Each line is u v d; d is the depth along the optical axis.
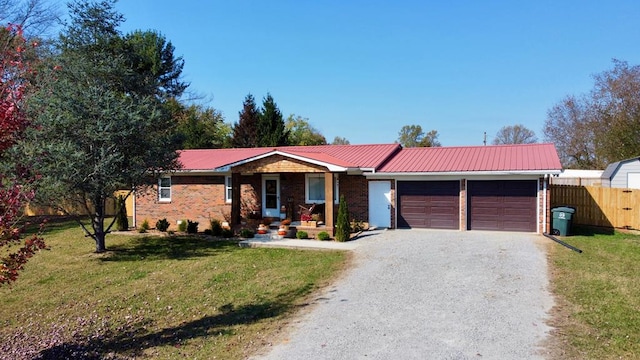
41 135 12.70
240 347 7.00
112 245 16.94
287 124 53.28
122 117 13.60
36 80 13.28
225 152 24.66
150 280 11.88
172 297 10.22
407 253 13.41
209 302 9.66
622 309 7.91
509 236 16.11
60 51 20.47
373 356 6.38
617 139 31.17
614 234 16.61
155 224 21.45
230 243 16.75
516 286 9.63
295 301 9.30
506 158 18.41
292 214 20.09
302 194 20.16
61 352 7.27
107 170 13.28
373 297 9.25
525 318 7.69
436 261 12.23
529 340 6.74
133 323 8.61
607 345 6.43
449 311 8.20
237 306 9.24
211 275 11.99
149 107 15.25
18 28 6.95
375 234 17.45
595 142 35.16
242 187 21.20
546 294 9.01
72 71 14.95
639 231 16.91
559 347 6.45
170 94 37.62
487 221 17.70
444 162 19.00
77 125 13.32
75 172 12.81
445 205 18.36
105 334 8.09
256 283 10.95
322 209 19.64
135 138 14.29
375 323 7.73
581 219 18.66
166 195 22.06
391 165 19.47
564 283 9.72
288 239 17.02
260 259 13.70
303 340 7.12
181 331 7.96
